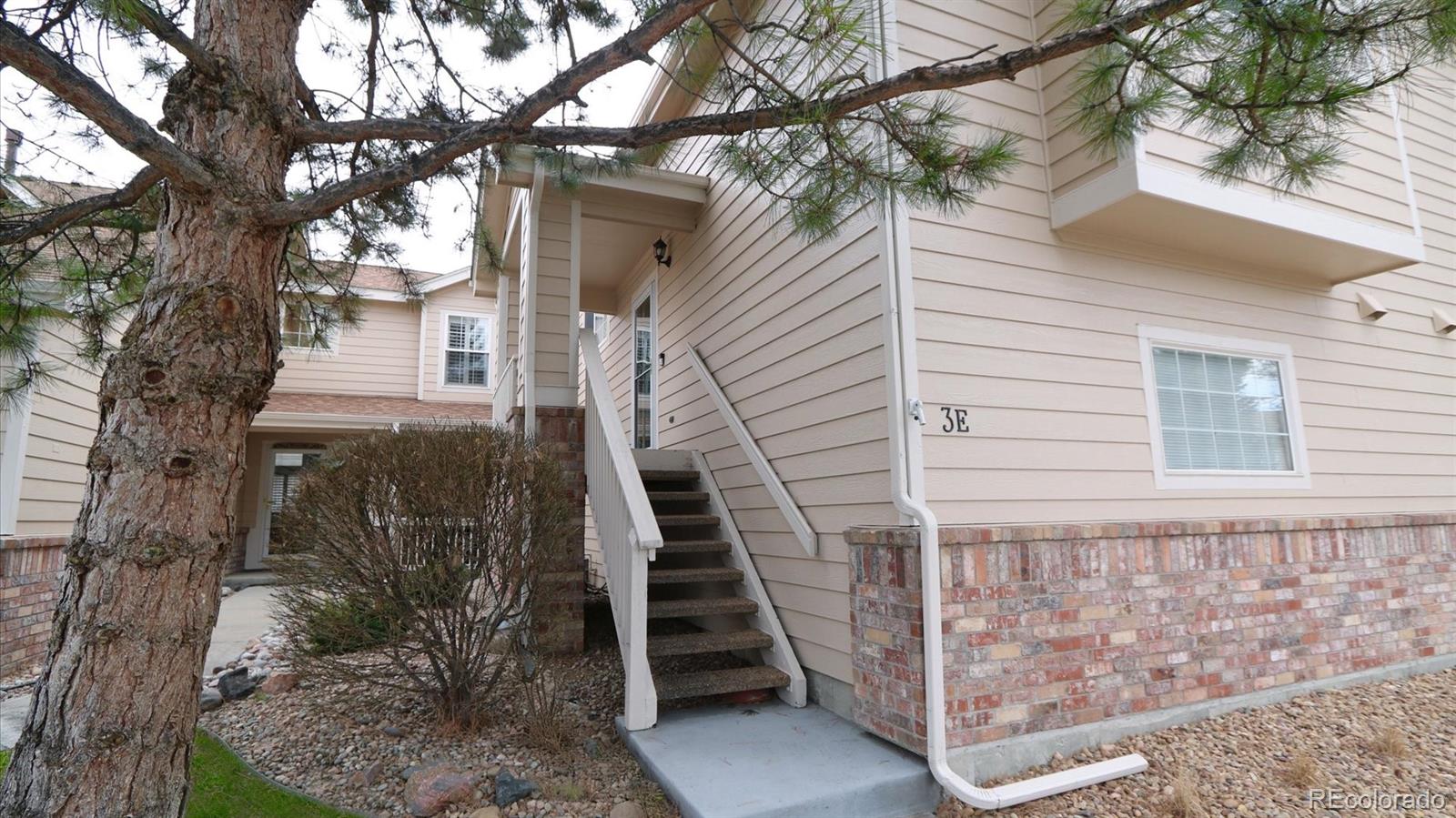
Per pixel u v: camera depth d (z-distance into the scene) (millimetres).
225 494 1981
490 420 11180
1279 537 4508
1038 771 3418
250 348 2051
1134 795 3227
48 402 6301
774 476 4785
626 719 3916
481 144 2320
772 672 4352
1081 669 3662
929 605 3268
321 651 3750
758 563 5070
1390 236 4832
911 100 3020
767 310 5031
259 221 2115
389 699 3982
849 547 3869
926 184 2510
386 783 3338
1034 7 4340
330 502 3672
